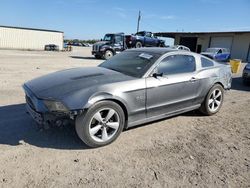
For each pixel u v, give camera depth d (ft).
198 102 17.13
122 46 77.87
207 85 17.25
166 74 14.89
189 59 16.65
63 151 11.81
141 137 13.88
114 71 14.64
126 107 12.93
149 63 14.51
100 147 12.47
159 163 11.21
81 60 66.80
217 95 18.51
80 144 12.57
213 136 14.56
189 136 14.38
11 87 24.61
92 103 11.61
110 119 12.68
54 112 11.27
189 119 17.35
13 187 9.00
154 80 14.01
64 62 57.21
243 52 107.76
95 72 14.29
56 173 10.02
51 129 14.05
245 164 11.49
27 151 11.62
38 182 9.38
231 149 12.96
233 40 110.93
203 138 14.20
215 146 13.23
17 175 9.73
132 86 13.04
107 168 10.59
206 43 122.72
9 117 15.76
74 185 9.33
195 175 10.39
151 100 13.94
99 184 9.47
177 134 14.58
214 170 10.85
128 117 13.25
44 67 43.78
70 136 13.39
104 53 73.72
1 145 12.06
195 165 11.18
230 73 19.65
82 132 11.75
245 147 13.26
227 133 15.11
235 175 10.54
